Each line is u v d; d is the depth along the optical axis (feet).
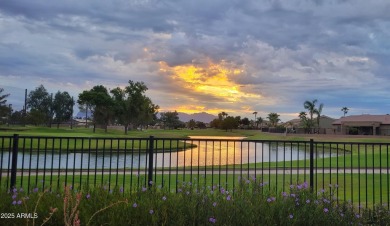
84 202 16.99
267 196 19.24
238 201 17.53
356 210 24.18
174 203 16.85
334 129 296.51
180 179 41.47
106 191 18.84
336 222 17.62
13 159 22.81
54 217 15.47
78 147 109.19
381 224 19.86
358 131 283.38
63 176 42.22
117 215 15.52
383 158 77.61
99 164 74.33
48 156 87.81
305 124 321.93
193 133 379.76
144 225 15.43
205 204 17.12
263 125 562.25
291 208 17.56
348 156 88.69
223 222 15.69
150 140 23.94
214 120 575.79
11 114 307.78
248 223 15.64
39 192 18.97
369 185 41.75
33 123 329.11
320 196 20.88
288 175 48.03
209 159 97.50
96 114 280.92
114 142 134.51
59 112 431.84
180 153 117.39
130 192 19.07
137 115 290.35
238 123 539.29
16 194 18.04
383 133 274.77
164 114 536.83
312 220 16.80
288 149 159.12
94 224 15.07
